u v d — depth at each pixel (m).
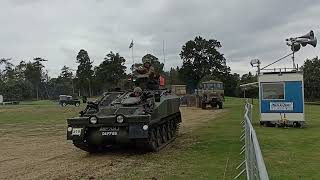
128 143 14.66
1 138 22.19
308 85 73.94
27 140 21.09
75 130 14.52
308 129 22.72
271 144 16.58
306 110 43.84
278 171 11.32
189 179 10.58
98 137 14.58
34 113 48.38
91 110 15.29
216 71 112.75
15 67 147.50
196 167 12.20
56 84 150.25
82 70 127.94
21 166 13.38
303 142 17.19
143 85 17.89
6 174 12.06
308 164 12.31
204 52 112.88
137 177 10.95
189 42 113.06
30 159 14.80
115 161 13.55
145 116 14.19
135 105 15.21
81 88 129.00
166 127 17.97
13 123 33.41
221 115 37.59
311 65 75.31
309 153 14.35
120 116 14.30
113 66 59.62
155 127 15.76
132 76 18.05
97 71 110.06
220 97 50.56
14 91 124.94
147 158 14.03
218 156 14.12
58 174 11.69
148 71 18.05
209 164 12.62
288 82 24.12
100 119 14.46
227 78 111.75
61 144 19.06
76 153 15.91
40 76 149.50
